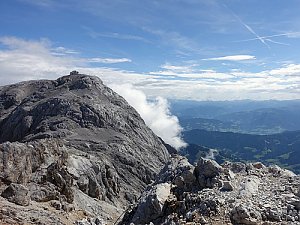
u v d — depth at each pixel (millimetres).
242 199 28406
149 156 173875
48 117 185500
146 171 154875
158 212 31469
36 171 63625
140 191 137625
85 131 174375
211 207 27812
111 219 69375
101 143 162625
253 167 36344
